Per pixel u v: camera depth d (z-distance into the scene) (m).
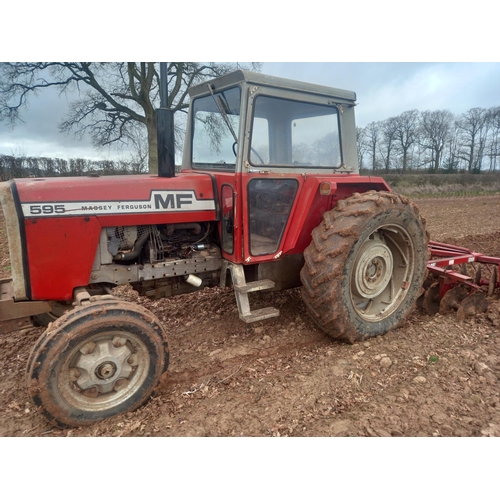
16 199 2.67
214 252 3.53
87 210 2.85
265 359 3.36
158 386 2.77
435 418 2.51
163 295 3.58
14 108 16.34
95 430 2.52
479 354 3.25
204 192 3.30
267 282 3.44
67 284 2.87
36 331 3.96
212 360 3.36
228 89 3.26
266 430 2.47
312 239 3.40
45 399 2.38
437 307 4.42
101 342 2.56
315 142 3.63
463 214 13.33
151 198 3.08
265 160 3.31
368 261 3.57
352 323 3.46
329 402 2.72
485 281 4.68
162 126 3.23
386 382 2.95
